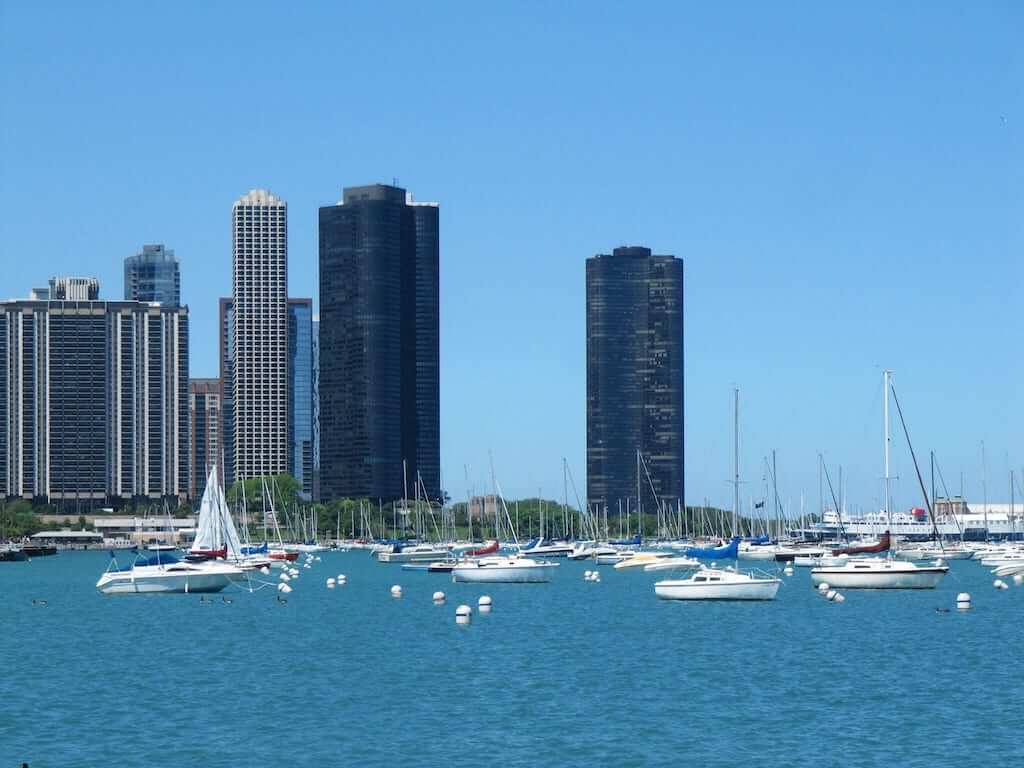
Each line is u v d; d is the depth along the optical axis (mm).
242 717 103625
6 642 157625
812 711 103938
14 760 89188
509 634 163125
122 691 116625
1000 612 187625
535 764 87062
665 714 103250
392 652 144250
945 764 85625
